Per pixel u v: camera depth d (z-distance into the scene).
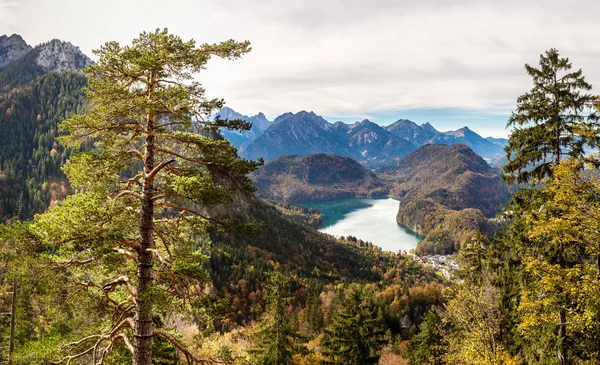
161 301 10.62
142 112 11.57
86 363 12.64
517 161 17.78
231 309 12.73
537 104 16.72
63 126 11.20
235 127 12.28
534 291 16.58
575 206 13.34
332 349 29.25
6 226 10.17
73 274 11.50
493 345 19.89
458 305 22.39
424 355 36.62
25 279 10.23
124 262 12.90
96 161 11.34
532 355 17.61
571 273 12.85
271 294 26.61
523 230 18.16
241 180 12.39
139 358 11.15
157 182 12.38
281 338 25.44
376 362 29.03
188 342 17.12
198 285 12.70
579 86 15.88
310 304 81.56
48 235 10.12
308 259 163.00
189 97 12.12
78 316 12.53
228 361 12.82
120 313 12.80
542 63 16.89
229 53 12.06
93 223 10.68
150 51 11.02
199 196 11.02
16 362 11.73
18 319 18.72
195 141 12.04
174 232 13.09
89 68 11.13
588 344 14.47
